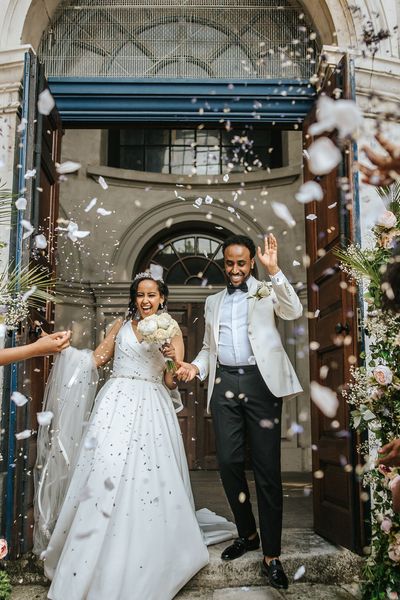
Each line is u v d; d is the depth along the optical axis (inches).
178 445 110.3
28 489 110.6
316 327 127.2
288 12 147.6
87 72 145.2
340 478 109.3
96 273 269.1
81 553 90.4
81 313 265.4
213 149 292.0
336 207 115.6
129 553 90.7
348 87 113.9
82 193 273.4
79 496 97.6
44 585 104.0
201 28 148.6
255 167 285.1
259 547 111.7
